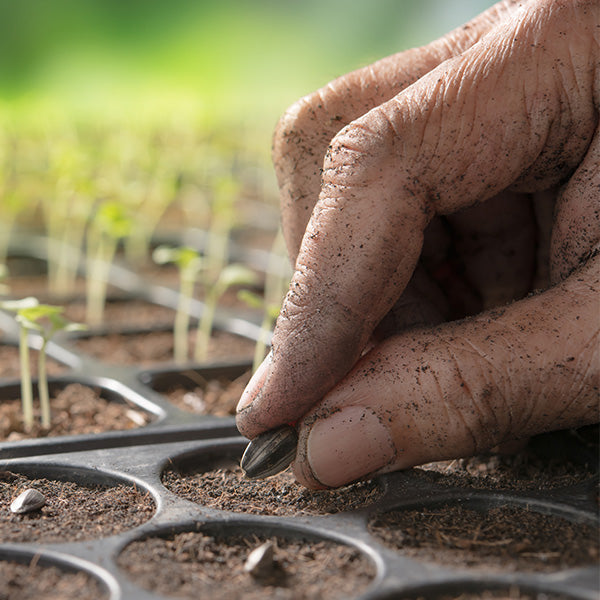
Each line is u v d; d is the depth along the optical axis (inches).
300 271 12.5
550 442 13.9
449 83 12.5
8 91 70.6
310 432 12.4
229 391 16.7
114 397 16.0
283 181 13.6
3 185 31.1
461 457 12.6
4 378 16.5
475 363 12.3
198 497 13.0
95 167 33.5
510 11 13.6
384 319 13.5
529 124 12.5
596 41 12.5
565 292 12.5
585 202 12.6
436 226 14.4
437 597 11.3
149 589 11.3
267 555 11.6
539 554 11.7
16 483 13.2
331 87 13.5
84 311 22.3
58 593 11.3
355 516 12.3
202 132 46.1
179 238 29.4
